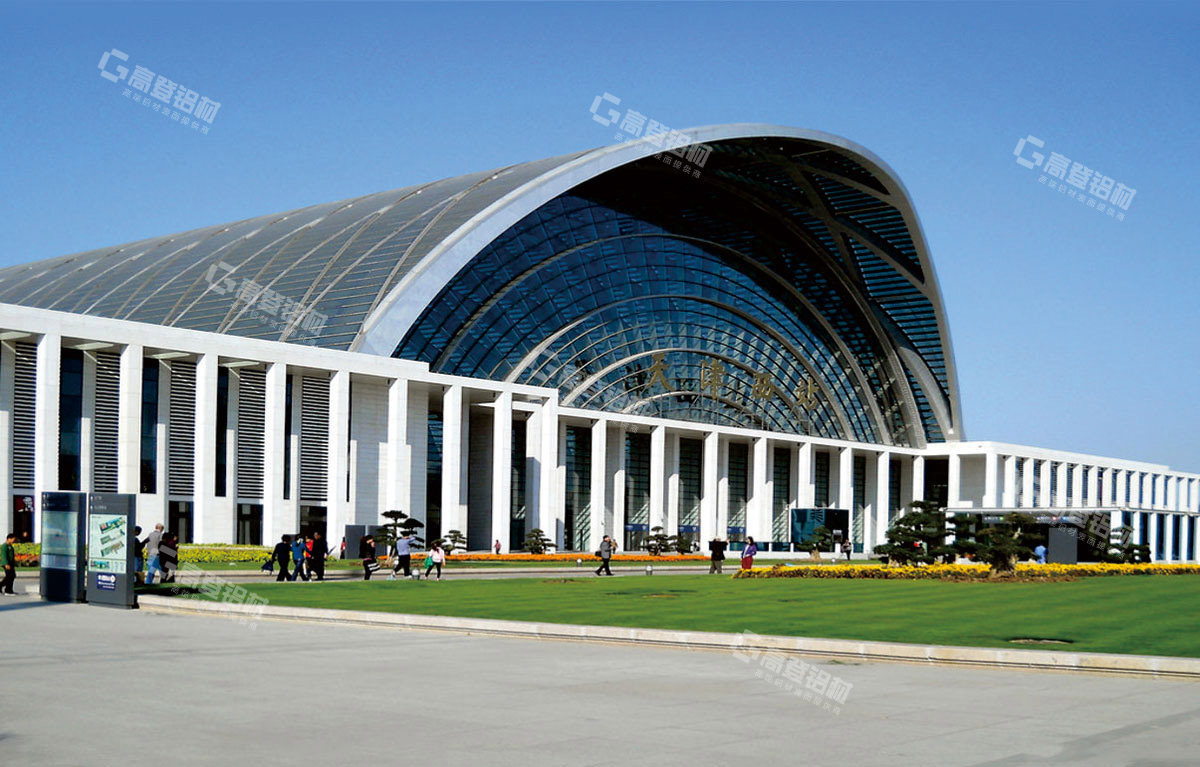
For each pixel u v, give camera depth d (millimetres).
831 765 11477
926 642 21031
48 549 31172
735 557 81438
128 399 49969
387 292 65875
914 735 13055
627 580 42938
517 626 23031
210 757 11492
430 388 64312
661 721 13789
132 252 86188
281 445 55156
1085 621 25234
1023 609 28281
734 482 95812
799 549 93312
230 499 54875
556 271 80750
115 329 49531
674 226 90875
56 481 47312
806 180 90625
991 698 15664
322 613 25672
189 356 53250
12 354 48750
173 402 53812
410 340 69875
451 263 68125
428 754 11789
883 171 87812
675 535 86688
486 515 70875
